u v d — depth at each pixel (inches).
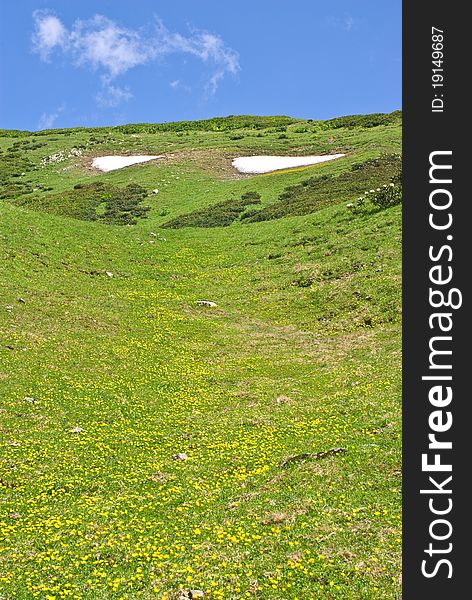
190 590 520.1
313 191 3159.5
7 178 4606.3
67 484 772.0
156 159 4643.2
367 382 1086.4
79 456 857.5
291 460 802.2
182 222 2989.7
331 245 2127.2
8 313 1416.1
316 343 1444.4
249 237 2524.6
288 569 549.0
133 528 647.8
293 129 6067.9
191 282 2068.2
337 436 872.3
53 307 1545.3
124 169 4443.9
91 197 3663.9
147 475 801.6
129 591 525.7
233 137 5620.1
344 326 1517.0
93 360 1274.6
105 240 2326.5
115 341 1416.1
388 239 1968.5
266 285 1955.0
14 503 717.3
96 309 1619.1
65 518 677.3
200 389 1181.1
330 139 5152.6
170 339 1491.1
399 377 1060.5
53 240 2107.5
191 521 665.0
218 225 2886.3
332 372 1203.9
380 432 848.9
